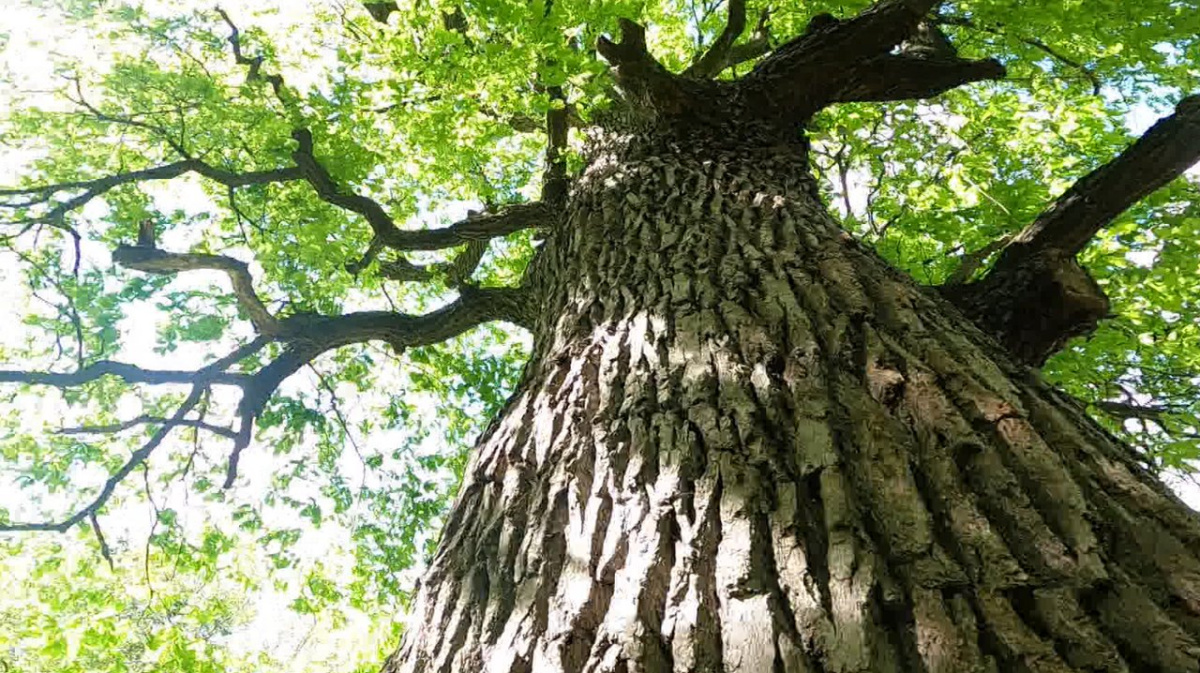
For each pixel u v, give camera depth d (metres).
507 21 4.05
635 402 1.77
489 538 1.71
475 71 4.36
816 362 1.71
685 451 1.54
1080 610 1.09
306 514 6.40
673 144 3.58
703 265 2.31
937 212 5.85
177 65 5.75
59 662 6.08
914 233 5.96
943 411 1.51
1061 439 1.46
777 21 5.98
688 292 2.17
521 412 2.10
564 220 3.69
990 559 1.19
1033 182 5.43
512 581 1.52
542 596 1.42
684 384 1.77
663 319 2.07
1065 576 1.15
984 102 6.10
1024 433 1.44
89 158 5.59
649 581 1.30
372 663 6.54
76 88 5.17
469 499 1.95
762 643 1.13
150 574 6.14
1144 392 5.35
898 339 1.80
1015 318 2.66
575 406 1.90
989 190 5.42
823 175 6.59
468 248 6.54
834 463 1.41
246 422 5.45
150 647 5.68
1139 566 1.17
